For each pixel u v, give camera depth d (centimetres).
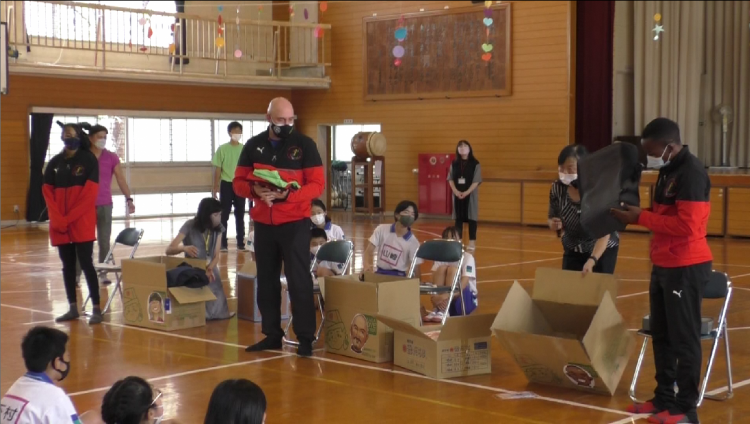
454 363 579
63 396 347
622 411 495
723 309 505
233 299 907
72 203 763
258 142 642
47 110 1800
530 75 1814
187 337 712
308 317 644
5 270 1125
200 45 2064
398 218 761
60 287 984
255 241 658
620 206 474
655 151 459
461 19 1906
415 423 479
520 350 538
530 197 1727
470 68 1902
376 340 620
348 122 2130
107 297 915
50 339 358
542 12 1789
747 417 485
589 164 486
